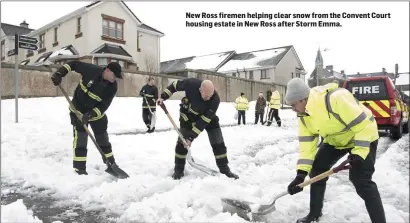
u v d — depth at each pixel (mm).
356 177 2811
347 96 2775
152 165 5164
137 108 14195
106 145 4629
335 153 3154
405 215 3430
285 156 6227
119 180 4121
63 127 8844
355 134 2732
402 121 9805
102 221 3172
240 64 40656
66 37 25203
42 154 5695
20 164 4953
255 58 41031
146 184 4102
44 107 12453
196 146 6996
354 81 9000
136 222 3105
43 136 7078
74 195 3844
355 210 3467
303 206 3523
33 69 15391
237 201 3186
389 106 8477
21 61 31219
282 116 19688
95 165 5102
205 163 5340
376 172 4859
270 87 28766
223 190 3641
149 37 28359
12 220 2920
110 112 12703
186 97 4496
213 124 4715
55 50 26484
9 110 11398
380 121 8570
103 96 4469
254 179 4652
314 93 2893
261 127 11859
